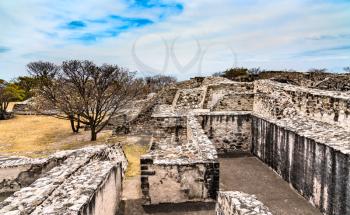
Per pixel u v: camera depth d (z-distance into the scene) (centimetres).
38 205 509
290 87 1361
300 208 787
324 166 732
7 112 3189
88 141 1930
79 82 1881
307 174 823
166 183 807
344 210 651
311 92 1134
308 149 812
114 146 1309
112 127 2361
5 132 2359
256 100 1588
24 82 4566
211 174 802
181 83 2655
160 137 1297
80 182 620
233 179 1008
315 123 1008
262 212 504
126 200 859
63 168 723
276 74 2534
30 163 900
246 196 579
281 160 1006
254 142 1291
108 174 704
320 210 758
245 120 1334
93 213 572
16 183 900
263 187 936
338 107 958
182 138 1292
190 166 800
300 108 1212
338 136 798
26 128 2538
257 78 2541
